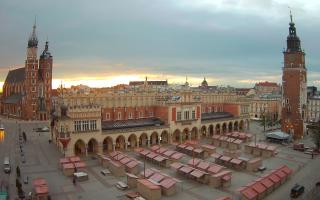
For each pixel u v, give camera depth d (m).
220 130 143.25
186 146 105.38
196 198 65.50
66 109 97.69
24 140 117.56
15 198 62.94
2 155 97.50
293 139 133.62
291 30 138.62
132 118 121.75
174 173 82.69
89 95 111.06
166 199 64.69
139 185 67.50
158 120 123.69
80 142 102.44
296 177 80.75
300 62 135.75
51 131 117.94
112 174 80.88
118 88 142.75
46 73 195.50
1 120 189.25
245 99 161.75
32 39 191.12
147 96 125.94
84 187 71.19
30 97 190.75
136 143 113.06
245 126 158.38
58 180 75.38
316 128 127.12
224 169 77.50
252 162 85.62
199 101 130.75
